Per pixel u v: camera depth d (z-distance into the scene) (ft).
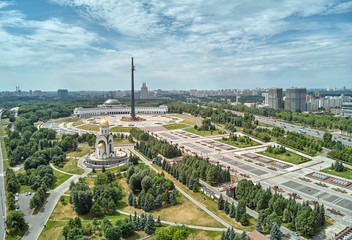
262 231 438.40
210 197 572.51
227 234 398.42
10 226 443.73
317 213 464.24
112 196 536.42
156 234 426.51
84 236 387.34
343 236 429.38
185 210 514.27
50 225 468.34
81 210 505.66
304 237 428.97
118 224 426.10
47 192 611.47
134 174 606.96
